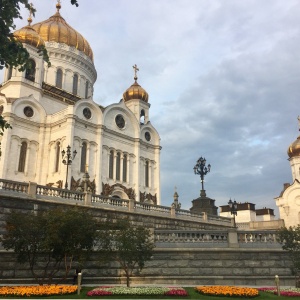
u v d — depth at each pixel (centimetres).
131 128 5928
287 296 1833
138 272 2495
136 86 6994
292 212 6134
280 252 2556
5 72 5572
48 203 2844
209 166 4916
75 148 4881
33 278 2305
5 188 2650
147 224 3559
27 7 1555
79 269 2348
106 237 2127
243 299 1747
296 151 7056
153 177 6153
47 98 5694
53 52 6450
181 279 2502
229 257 2539
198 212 4300
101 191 5025
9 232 2092
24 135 4903
